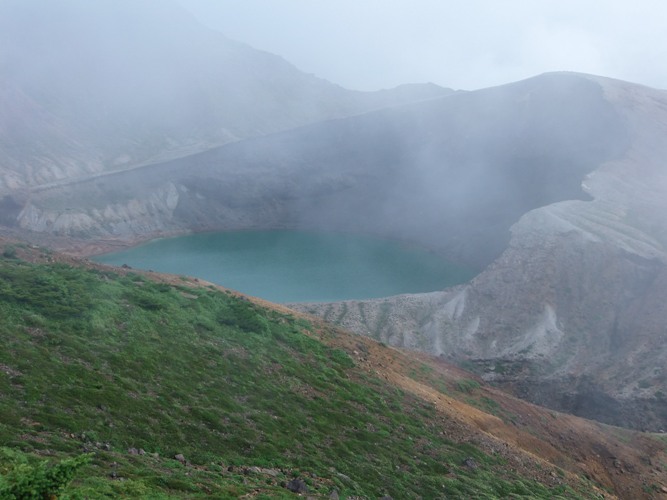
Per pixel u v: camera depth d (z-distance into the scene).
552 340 93.75
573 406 83.44
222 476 21.31
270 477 23.03
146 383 26.19
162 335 30.92
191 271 149.00
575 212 115.50
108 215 178.50
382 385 38.22
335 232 194.12
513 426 46.09
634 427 75.38
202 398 27.16
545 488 33.16
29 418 20.14
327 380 35.09
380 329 101.19
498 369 90.12
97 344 27.06
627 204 118.50
